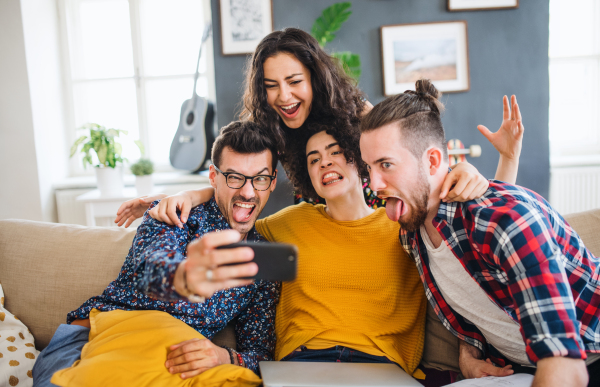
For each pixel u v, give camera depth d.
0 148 3.34
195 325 1.09
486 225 0.81
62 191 3.58
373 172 0.92
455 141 3.22
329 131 1.19
